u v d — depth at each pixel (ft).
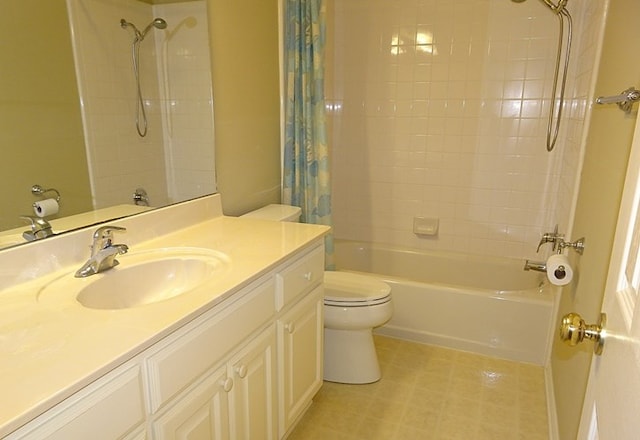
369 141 10.05
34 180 3.92
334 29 9.77
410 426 6.03
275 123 7.82
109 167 4.66
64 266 4.09
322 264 5.78
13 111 3.73
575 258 6.01
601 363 2.26
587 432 2.46
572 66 8.15
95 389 2.59
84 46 4.32
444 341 8.07
